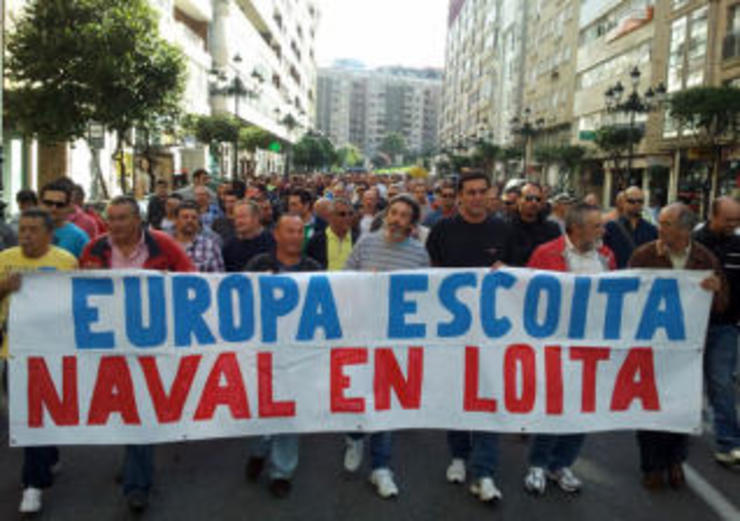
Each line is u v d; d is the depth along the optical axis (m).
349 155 171.75
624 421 4.52
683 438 4.63
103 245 4.50
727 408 5.04
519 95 69.94
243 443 5.32
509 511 4.22
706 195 28.23
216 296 4.33
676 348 4.57
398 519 4.07
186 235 5.79
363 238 5.02
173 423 4.26
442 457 5.10
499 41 80.50
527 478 4.53
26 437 4.12
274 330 4.38
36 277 4.16
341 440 5.45
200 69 43.69
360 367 4.45
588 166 49.62
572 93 52.88
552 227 6.15
